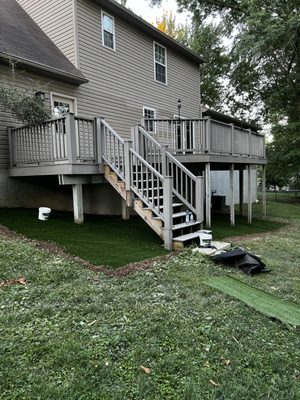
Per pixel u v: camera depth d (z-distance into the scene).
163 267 4.48
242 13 17.61
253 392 2.00
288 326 2.93
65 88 8.78
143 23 11.05
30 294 3.34
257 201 16.98
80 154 6.52
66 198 9.01
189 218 6.24
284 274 4.60
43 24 9.73
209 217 8.03
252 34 14.86
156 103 12.35
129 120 11.03
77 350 2.34
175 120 7.82
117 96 10.51
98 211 9.14
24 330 2.61
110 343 2.46
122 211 8.10
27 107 6.70
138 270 4.31
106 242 5.53
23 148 7.18
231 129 8.80
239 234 7.70
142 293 3.53
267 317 3.12
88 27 9.40
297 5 14.55
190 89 14.56
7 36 8.07
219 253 5.11
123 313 3.00
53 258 4.50
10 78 7.51
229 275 4.35
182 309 3.16
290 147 16.34
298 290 3.94
